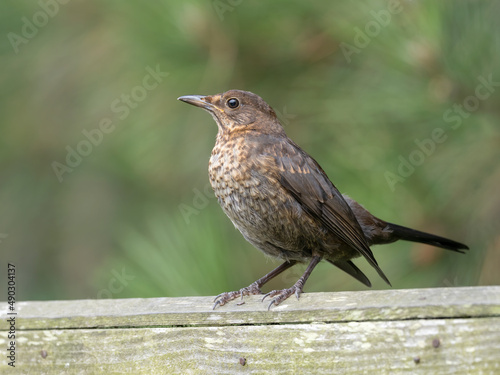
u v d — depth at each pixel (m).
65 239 14.59
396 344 6.64
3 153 14.41
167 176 12.80
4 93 13.66
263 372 6.95
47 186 14.68
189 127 11.98
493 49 9.29
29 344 7.51
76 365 7.41
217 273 9.68
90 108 13.04
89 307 7.59
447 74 9.38
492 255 9.56
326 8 10.00
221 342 7.07
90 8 12.63
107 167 13.68
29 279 14.84
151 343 7.24
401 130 9.98
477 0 9.35
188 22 10.48
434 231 9.84
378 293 6.98
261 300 7.45
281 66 10.98
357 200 9.80
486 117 9.66
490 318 6.47
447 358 6.52
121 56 12.10
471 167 9.69
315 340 6.84
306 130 11.00
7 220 14.79
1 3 12.80
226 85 11.20
